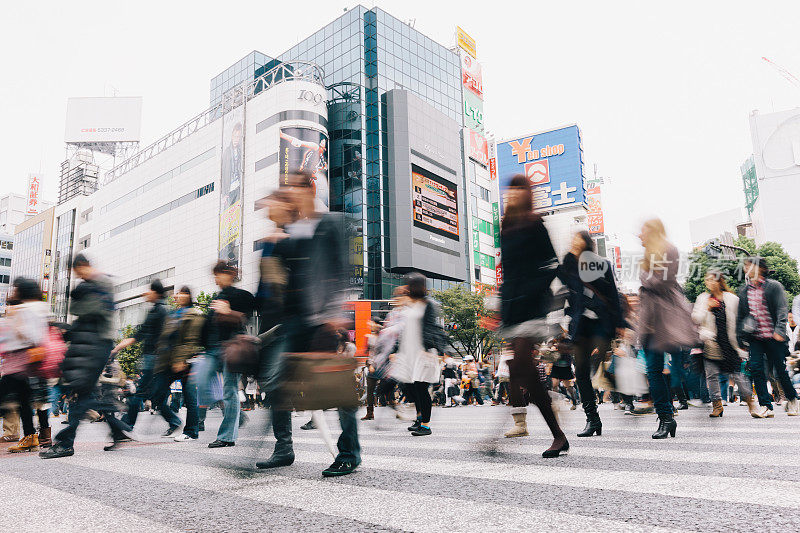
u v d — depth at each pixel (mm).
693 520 1602
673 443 3551
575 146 60031
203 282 49406
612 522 1609
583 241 4031
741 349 5887
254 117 45031
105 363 4441
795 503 1753
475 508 1860
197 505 2076
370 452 3699
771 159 82062
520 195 3051
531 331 2984
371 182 45906
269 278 2537
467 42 62344
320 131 42094
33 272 77125
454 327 37531
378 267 44000
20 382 4742
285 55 54938
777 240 79812
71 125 64500
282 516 1852
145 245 57812
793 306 6387
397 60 51156
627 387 5031
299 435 5461
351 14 50062
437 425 6613
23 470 3389
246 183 44688
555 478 2375
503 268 3082
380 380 6324
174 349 5207
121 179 63688
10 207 107188
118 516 1931
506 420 3086
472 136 59312
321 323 2533
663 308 3893
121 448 4719
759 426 4648
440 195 49844
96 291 4398
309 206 2656
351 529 1652
